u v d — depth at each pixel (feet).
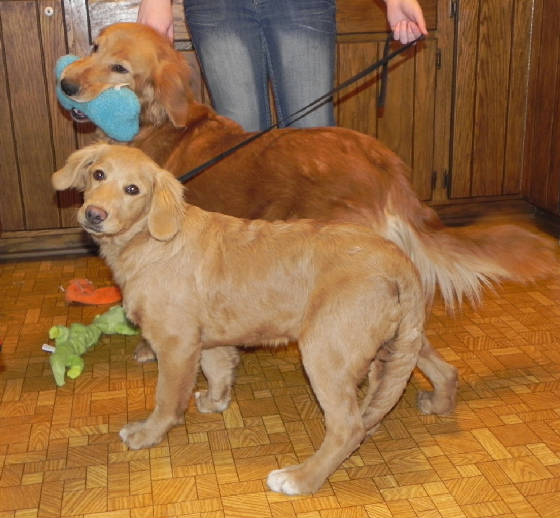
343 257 6.81
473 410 8.59
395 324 6.80
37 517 6.81
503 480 7.31
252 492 7.18
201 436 8.16
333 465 7.06
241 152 8.74
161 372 7.60
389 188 8.21
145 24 9.66
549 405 8.66
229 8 9.63
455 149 15.05
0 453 7.78
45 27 12.78
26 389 9.10
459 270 8.04
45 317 11.30
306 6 9.66
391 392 7.17
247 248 7.22
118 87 8.87
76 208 13.89
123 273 7.46
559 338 10.39
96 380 9.32
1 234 13.82
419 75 14.35
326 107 10.18
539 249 7.97
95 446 7.93
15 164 13.50
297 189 8.31
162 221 6.94
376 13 13.70
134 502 7.02
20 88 13.07
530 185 15.37
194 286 7.27
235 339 7.50
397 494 7.13
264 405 8.81
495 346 10.18
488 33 14.44
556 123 14.25
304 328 6.91
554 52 14.08
